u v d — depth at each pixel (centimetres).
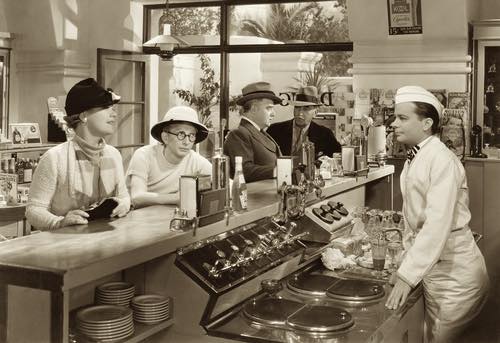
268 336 243
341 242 377
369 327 258
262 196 350
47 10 756
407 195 329
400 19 667
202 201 256
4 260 200
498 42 684
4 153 689
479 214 653
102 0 807
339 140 695
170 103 854
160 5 843
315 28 766
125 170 830
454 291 333
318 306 274
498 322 506
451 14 643
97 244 224
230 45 808
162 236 239
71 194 294
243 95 487
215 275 256
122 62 827
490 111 696
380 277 336
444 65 668
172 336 253
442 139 658
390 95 682
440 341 341
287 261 318
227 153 479
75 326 229
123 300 246
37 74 789
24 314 199
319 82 764
